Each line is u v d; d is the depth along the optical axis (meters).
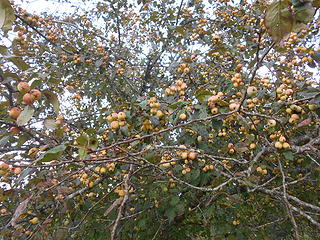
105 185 3.38
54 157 1.56
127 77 5.18
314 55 2.98
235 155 2.95
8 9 1.30
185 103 2.28
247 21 4.55
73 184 2.90
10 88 1.91
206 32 4.35
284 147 2.37
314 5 1.03
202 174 2.90
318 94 2.17
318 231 4.00
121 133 2.34
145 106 2.26
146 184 2.97
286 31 1.05
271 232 4.37
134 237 3.71
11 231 2.56
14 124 1.93
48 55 4.84
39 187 2.03
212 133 3.05
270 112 2.80
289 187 3.75
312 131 3.09
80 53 4.66
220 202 3.55
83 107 6.22
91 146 1.67
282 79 2.97
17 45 3.40
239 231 3.43
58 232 2.37
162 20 5.27
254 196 4.02
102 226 3.28
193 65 3.43
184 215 3.92
